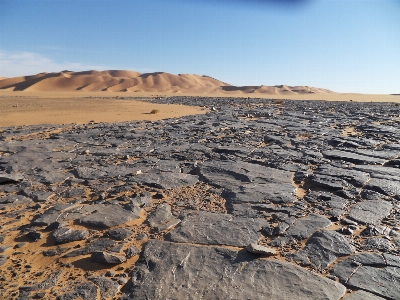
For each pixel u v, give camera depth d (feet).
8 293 11.71
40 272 13.03
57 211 18.61
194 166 28.07
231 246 14.73
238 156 31.37
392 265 13.09
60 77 431.43
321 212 18.37
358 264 13.17
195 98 183.21
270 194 20.97
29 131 47.34
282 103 123.85
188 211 18.74
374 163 28.14
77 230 16.34
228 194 21.38
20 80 459.73
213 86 487.61
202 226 16.63
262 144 37.73
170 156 31.83
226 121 59.26
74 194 21.48
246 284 11.96
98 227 16.88
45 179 24.58
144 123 57.57
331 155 30.99
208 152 33.30
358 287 11.77
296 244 14.89
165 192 21.98
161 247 14.61
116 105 105.19
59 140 40.11
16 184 23.48
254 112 77.82
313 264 13.29
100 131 47.47
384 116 67.82
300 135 43.62
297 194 21.26
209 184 23.57
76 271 13.14
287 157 30.73
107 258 13.64
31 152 33.37
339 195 20.92
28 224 17.29
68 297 11.46
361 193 21.24
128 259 13.93
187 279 12.32
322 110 84.94
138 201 20.13
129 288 11.94
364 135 42.83
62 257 14.15
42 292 11.73
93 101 133.28
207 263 13.33
